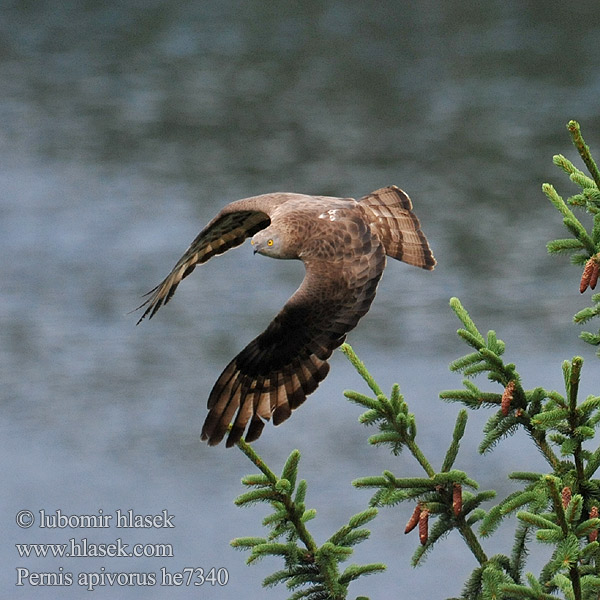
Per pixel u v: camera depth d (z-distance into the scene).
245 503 7.05
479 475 25.61
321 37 85.12
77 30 88.81
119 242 50.06
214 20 90.69
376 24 87.31
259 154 62.44
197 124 68.19
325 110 69.75
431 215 51.00
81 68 80.06
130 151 63.81
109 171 60.38
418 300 40.34
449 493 7.07
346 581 6.98
